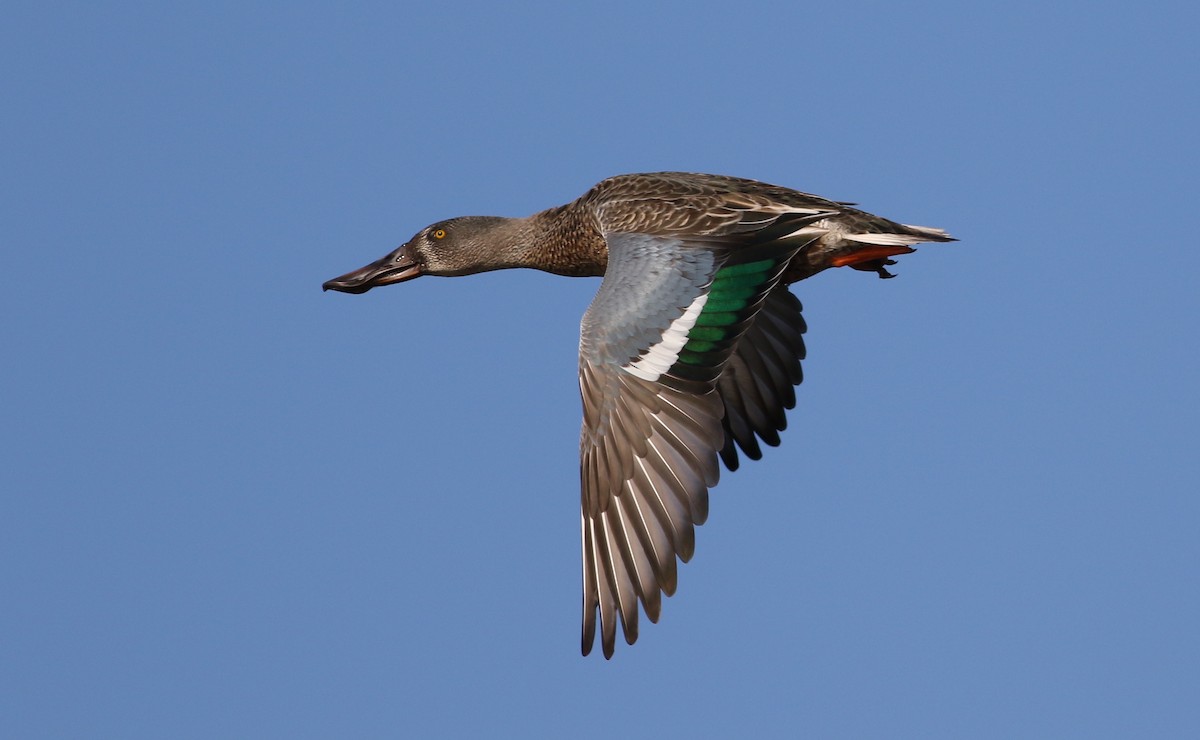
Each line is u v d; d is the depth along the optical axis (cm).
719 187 1346
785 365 1443
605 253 1455
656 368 1159
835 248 1316
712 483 1118
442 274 1598
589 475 1148
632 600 1117
